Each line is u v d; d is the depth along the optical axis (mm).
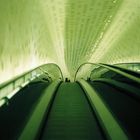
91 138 5938
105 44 29797
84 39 27891
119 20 22734
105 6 19953
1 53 10227
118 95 9445
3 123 6578
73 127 6605
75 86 13047
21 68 13812
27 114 7301
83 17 21703
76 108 8359
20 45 13508
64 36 26531
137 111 7277
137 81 6180
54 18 21125
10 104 8445
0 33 10023
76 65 39781
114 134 5469
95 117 7020
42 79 17984
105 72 24812
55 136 6121
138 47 26422
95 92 9383
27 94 10219
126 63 30953
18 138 5359
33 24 16281
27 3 13594
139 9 20062
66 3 18438
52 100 8836
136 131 5836
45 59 23531
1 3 9812
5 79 10789
